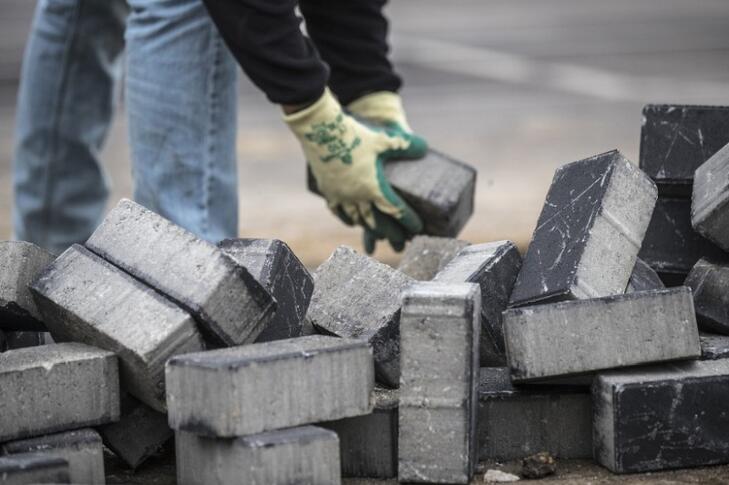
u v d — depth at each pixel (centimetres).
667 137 481
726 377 393
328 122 558
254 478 351
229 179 596
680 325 393
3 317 431
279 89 535
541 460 395
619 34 2514
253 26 517
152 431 408
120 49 700
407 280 439
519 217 1038
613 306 391
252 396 357
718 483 384
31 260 427
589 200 429
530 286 421
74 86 691
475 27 2688
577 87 1902
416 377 377
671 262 480
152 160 589
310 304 445
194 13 564
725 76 1944
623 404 388
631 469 392
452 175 594
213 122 584
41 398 378
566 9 2997
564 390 409
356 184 575
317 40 612
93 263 411
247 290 391
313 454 358
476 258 442
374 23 612
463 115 1705
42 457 361
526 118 1653
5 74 2012
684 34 2470
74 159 715
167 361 368
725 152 445
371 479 398
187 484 373
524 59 2223
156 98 578
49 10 672
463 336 372
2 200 1152
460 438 374
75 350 393
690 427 393
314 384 369
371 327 427
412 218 590
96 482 380
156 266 402
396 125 614
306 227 1021
